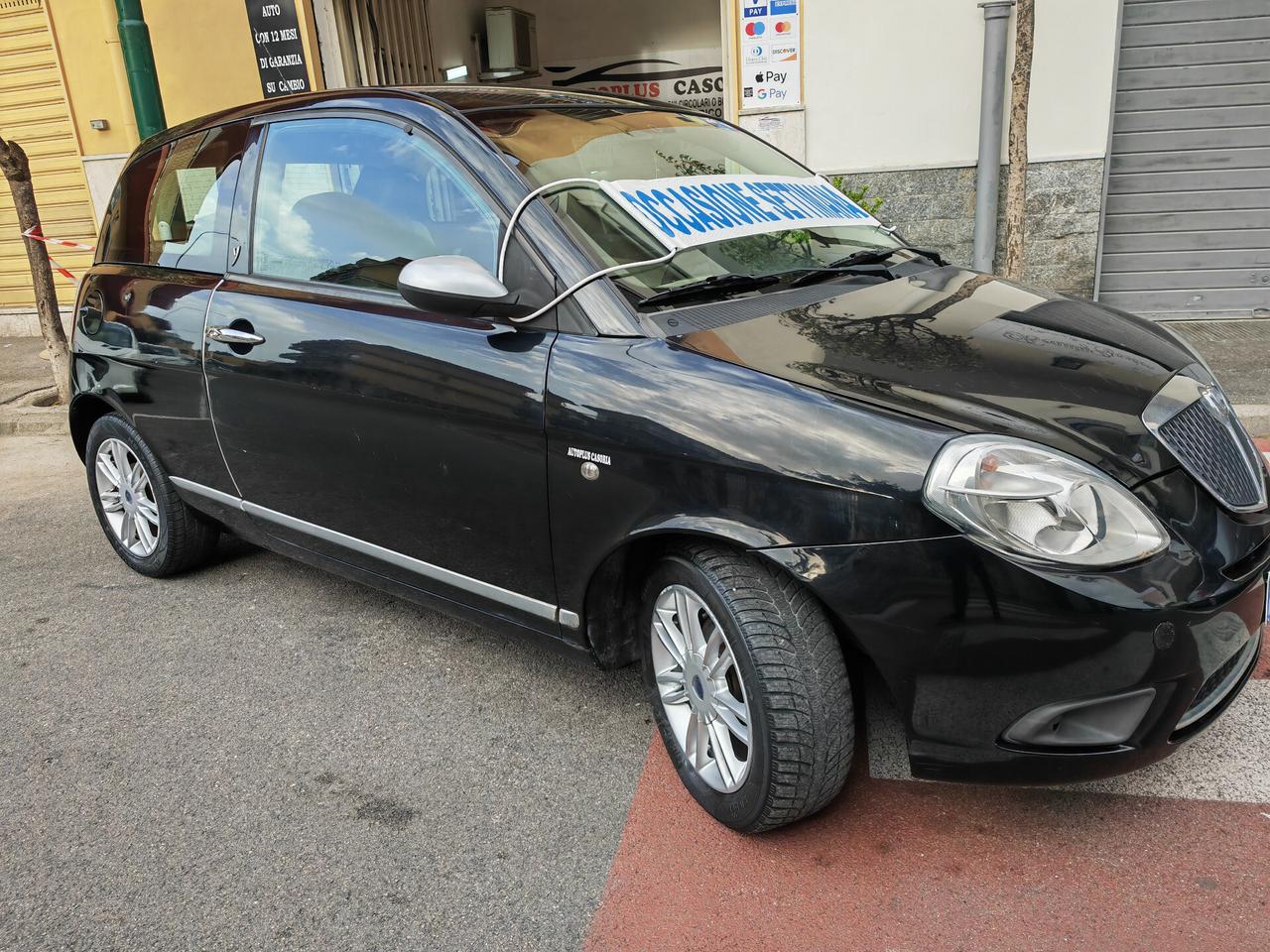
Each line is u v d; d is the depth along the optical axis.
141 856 2.46
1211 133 7.06
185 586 4.07
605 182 2.76
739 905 2.18
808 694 2.14
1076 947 1.99
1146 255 7.45
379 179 2.98
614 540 2.39
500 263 2.61
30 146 9.61
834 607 2.07
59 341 7.24
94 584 4.15
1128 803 2.40
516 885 2.29
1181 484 2.11
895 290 2.81
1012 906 2.11
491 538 2.72
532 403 2.49
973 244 7.28
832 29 7.04
